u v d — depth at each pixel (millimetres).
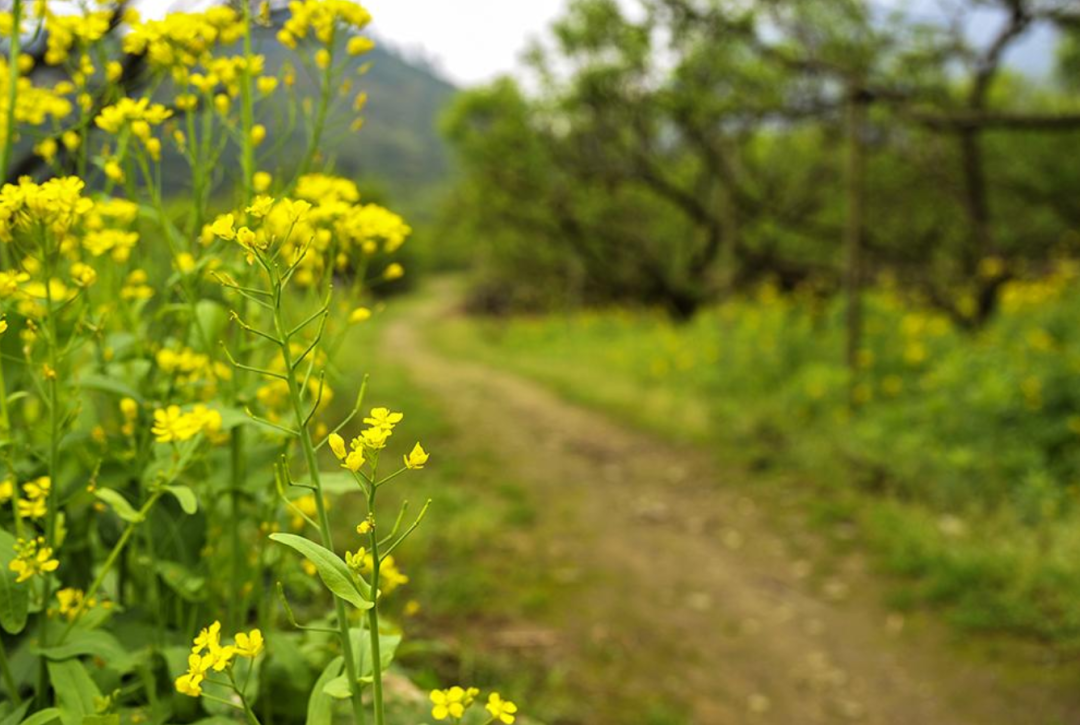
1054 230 12352
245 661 1938
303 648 2115
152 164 2078
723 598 4539
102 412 2463
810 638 4125
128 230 2186
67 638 1743
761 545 5211
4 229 1594
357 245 2246
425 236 32750
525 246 20156
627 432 7934
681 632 4129
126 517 1747
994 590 4273
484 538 4898
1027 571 4254
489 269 25906
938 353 7688
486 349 17969
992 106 12734
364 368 6539
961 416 5941
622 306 19062
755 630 4203
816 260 15258
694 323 13102
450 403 9180
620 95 13641
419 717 2225
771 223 14617
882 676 3770
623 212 16672
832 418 6875
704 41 10773
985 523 4926
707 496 6066
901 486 5711
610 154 15617
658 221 16672
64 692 1641
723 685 3703
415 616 3762
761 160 15125
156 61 2055
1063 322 7316
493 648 3682
